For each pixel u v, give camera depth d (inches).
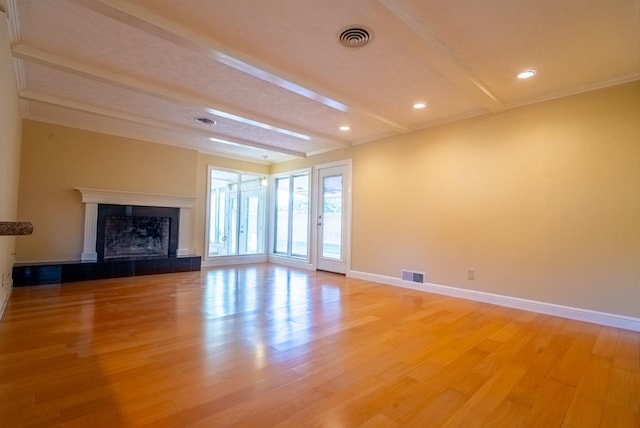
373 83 126.0
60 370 75.7
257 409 61.7
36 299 139.6
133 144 211.0
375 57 107.2
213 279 195.2
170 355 85.4
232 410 61.2
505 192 145.6
